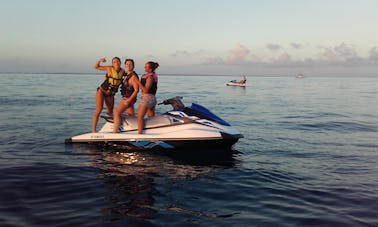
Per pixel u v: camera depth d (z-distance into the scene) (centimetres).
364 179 555
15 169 559
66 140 771
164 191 474
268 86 5750
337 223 380
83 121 1170
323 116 1517
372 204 441
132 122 746
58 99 2155
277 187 506
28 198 433
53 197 439
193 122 717
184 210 409
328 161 679
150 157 665
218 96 2783
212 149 729
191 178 539
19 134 890
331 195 474
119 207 410
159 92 3167
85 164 602
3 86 3762
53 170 559
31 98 2186
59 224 358
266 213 406
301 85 6606
